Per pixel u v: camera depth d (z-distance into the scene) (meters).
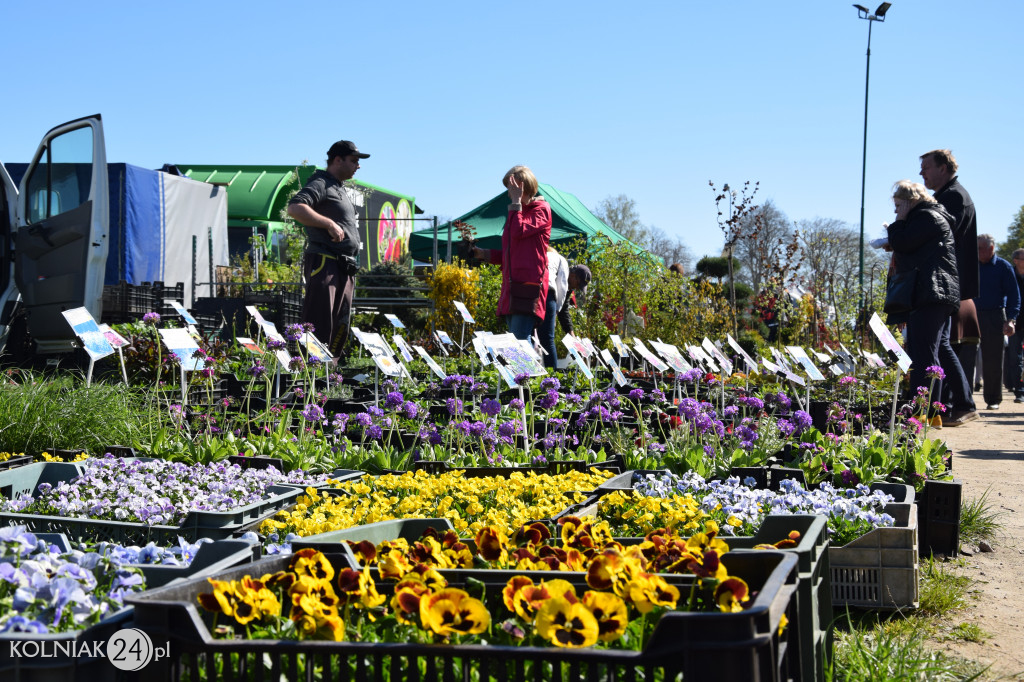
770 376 10.40
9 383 5.82
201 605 1.65
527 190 7.89
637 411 6.44
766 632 1.49
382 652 1.49
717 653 1.41
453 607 1.56
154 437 5.39
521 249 7.87
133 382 7.69
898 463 4.92
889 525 3.45
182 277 16.20
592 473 4.50
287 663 1.64
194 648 1.50
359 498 3.74
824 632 2.33
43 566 1.86
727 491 3.76
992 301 11.85
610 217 52.19
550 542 2.69
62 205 8.28
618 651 1.45
